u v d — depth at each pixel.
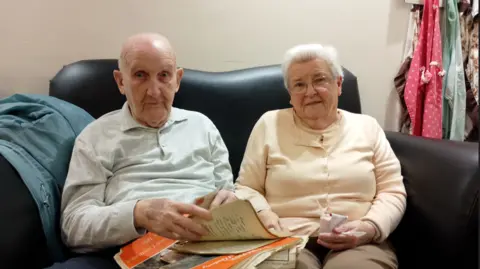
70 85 1.69
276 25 1.97
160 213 1.12
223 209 1.05
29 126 1.36
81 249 1.24
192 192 1.39
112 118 1.46
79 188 1.30
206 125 1.57
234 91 1.77
